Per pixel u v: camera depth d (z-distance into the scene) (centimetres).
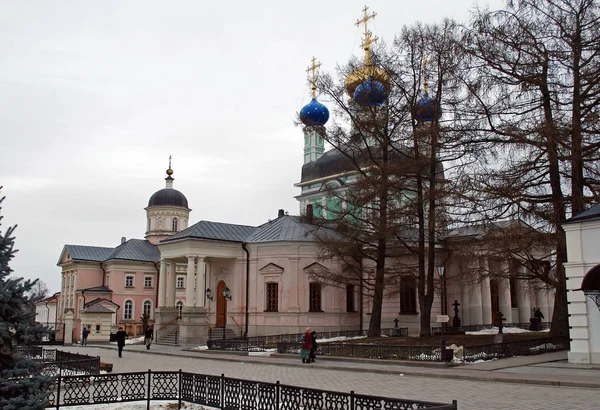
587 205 2514
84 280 6975
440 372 1997
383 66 3139
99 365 1991
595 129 2408
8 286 898
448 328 3784
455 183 2656
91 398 1532
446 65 2844
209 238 4388
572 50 2473
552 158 2361
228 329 4419
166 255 4628
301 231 4381
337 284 3894
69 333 5059
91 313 5147
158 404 1473
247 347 3441
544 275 2645
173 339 4447
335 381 1880
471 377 1841
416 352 2389
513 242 2497
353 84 3253
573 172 2509
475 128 2658
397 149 3147
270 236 4434
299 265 4269
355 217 3262
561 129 2350
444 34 2950
